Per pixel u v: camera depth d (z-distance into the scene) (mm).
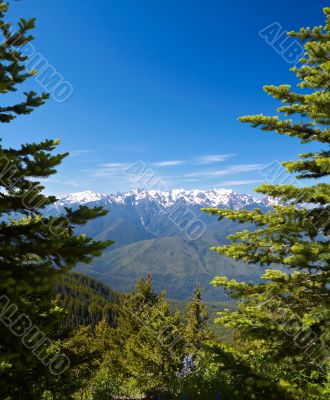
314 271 9039
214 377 9562
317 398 7438
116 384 14641
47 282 5262
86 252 5426
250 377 7930
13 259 5789
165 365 20766
